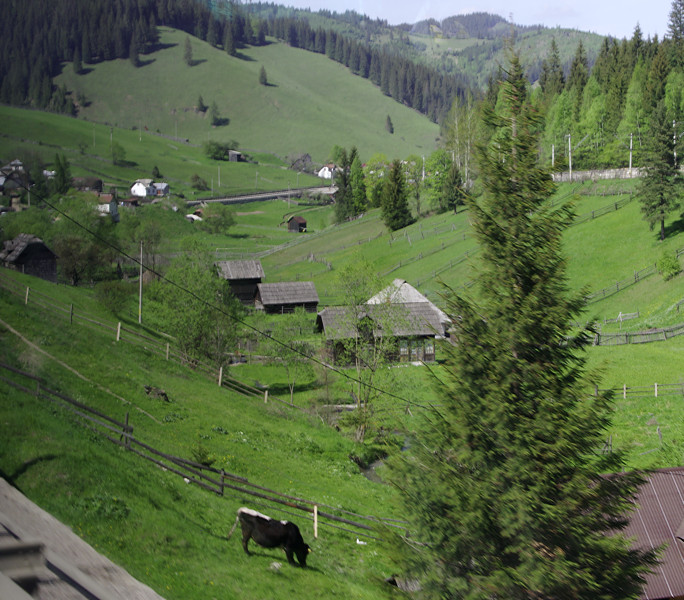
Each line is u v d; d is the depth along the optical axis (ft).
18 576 33.12
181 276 185.26
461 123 461.78
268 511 89.86
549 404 62.90
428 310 249.75
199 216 620.90
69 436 73.77
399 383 164.14
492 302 66.69
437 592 59.77
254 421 139.54
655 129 280.72
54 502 59.26
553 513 58.13
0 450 64.69
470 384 65.36
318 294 369.09
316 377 207.72
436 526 61.41
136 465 77.56
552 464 60.85
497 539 60.23
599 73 529.45
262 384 204.33
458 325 67.77
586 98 456.86
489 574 59.16
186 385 146.10
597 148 418.72
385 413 156.97
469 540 60.13
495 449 62.85
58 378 112.27
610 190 352.08
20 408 75.25
